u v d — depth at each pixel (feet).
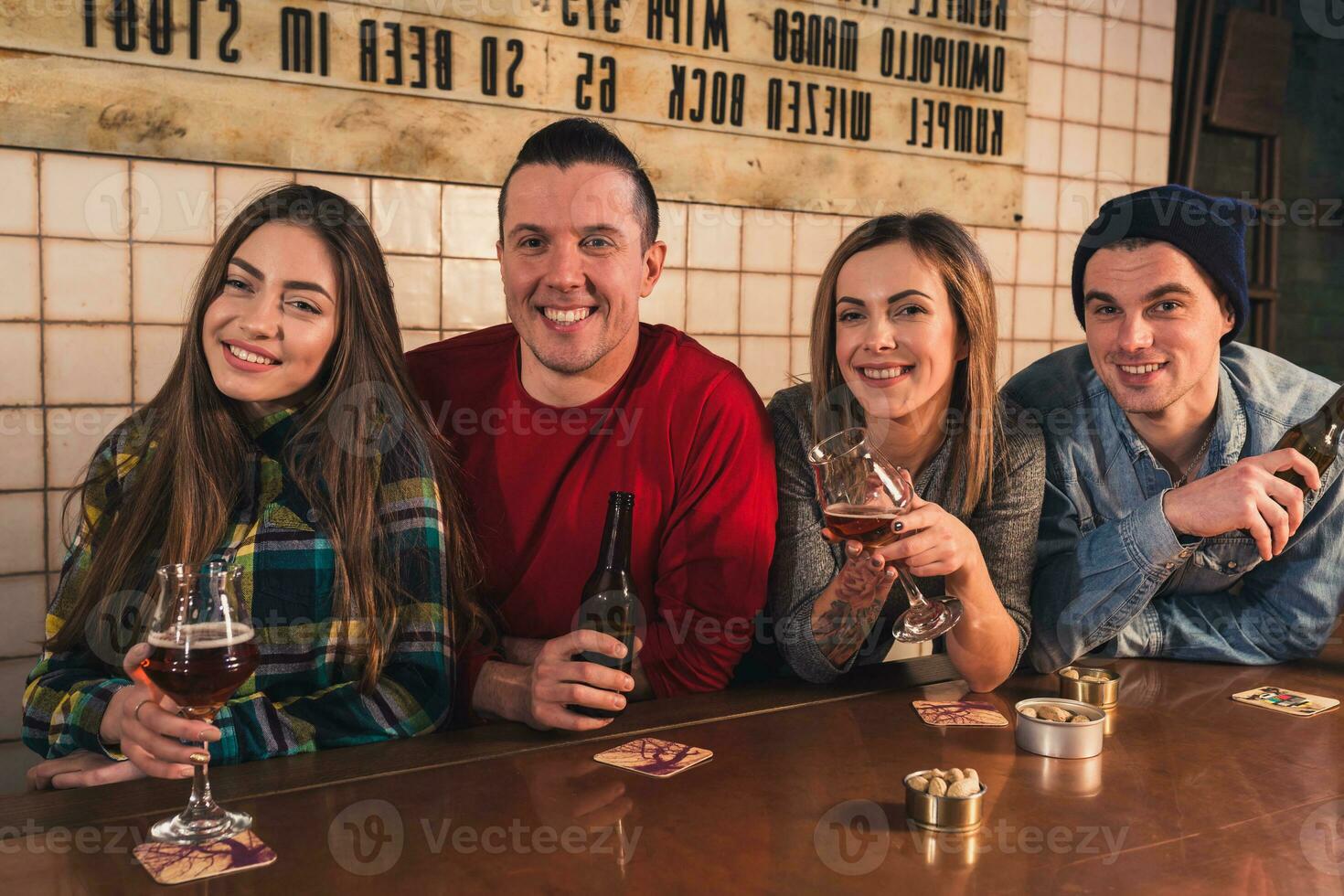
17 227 6.89
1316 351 12.65
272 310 4.46
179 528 4.45
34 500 7.13
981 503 4.98
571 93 8.45
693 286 9.08
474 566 4.95
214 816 3.04
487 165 8.21
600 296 4.75
